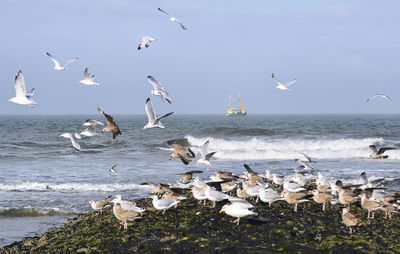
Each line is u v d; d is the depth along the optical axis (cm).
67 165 3181
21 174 2748
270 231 1348
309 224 1420
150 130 6788
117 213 1443
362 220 1488
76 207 1895
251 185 1878
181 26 1606
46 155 3781
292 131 6738
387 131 6950
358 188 1819
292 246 1212
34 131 6950
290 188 1728
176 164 3272
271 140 5350
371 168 3055
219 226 1412
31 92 1598
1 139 5228
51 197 2091
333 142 4744
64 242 1368
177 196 1666
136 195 2122
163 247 1245
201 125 10475
